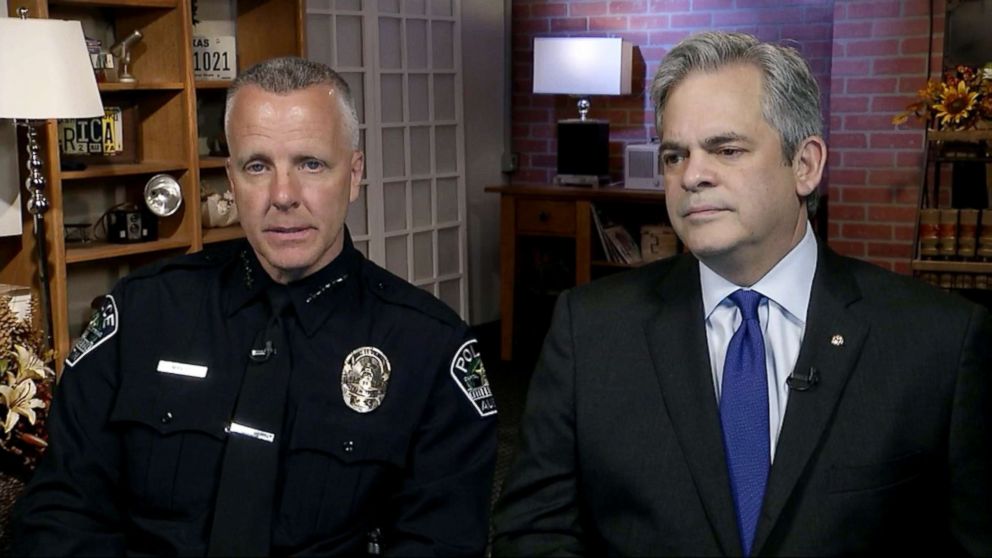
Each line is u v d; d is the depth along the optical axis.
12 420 2.45
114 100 4.49
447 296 6.20
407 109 5.78
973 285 4.30
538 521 1.57
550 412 1.60
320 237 1.70
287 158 1.67
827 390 1.46
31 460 2.51
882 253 5.16
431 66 5.91
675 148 1.48
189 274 1.85
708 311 1.55
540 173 6.53
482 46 6.35
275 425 1.69
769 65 1.45
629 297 1.62
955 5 4.89
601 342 1.59
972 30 4.88
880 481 1.42
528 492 1.59
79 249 4.17
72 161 4.27
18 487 2.39
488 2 6.35
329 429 1.69
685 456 1.48
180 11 4.36
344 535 1.68
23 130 3.95
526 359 5.84
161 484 1.70
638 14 6.02
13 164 3.85
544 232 5.61
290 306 1.76
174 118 4.45
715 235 1.45
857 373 1.47
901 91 5.03
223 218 4.71
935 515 1.50
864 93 5.12
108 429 1.77
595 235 5.58
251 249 1.81
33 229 3.97
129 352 1.79
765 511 1.42
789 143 1.45
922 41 4.96
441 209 6.09
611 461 1.52
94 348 1.82
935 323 1.49
